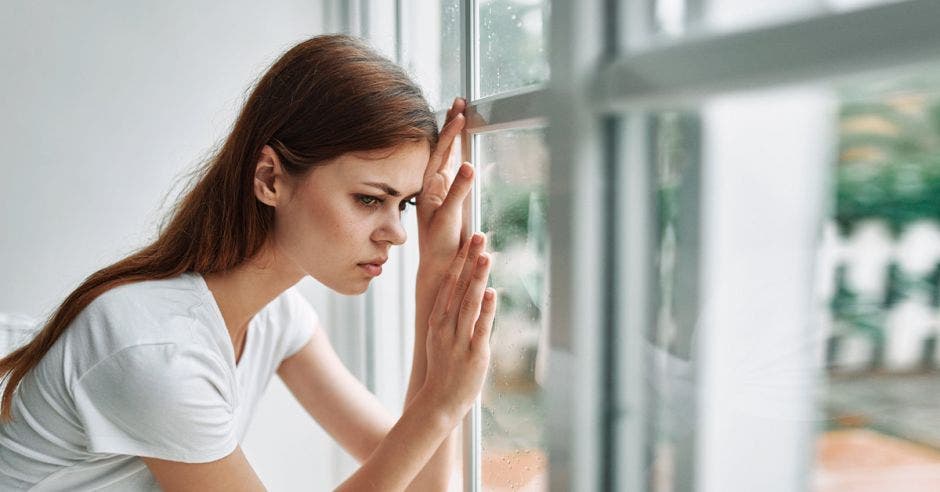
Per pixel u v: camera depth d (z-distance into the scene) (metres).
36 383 0.81
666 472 0.65
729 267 0.57
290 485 1.46
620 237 0.69
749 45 0.54
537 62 0.83
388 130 0.76
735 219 0.56
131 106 1.38
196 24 1.39
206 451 0.77
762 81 0.53
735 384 0.57
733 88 0.56
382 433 1.05
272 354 1.02
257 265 0.86
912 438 0.45
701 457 0.61
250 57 1.41
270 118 0.80
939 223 0.43
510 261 0.90
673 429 0.64
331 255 0.81
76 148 1.37
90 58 1.36
